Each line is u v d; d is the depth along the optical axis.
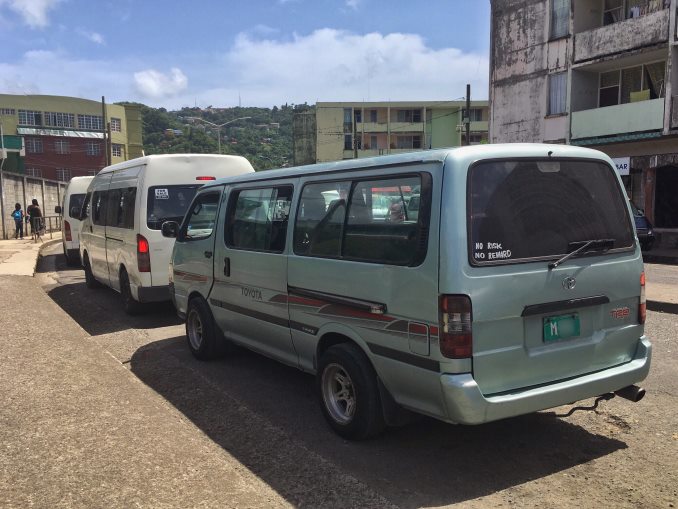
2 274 11.70
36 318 7.59
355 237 4.01
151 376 5.81
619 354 4.02
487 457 3.90
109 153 66.44
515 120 25.67
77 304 9.97
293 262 4.58
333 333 4.26
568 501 3.33
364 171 3.99
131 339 7.39
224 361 6.27
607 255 3.90
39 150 66.56
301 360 4.71
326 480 3.58
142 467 3.51
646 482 3.54
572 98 22.78
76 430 4.02
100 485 3.28
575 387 3.66
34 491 3.19
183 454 3.72
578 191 3.86
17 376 5.13
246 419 4.64
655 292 9.40
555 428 4.35
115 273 9.21
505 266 3.44
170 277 6.87
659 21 19.19
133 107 74.31
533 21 24.34
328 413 4.31
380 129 67.69
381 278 3.72
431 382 3.42
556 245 3.68
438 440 4.17
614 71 22.41
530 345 3.56
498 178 3.52
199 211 6.29
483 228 3.40
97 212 10.24
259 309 5.09
